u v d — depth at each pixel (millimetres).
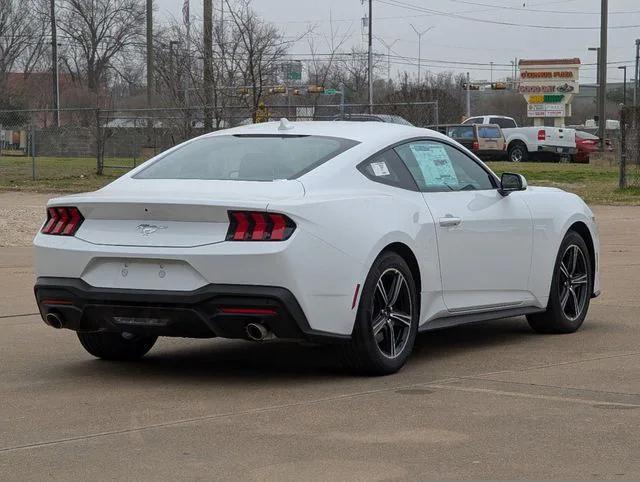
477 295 8070
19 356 8039
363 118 27891
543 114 66125
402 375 7230
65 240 7004
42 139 46312
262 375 7289
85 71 75688
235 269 6551
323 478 4934
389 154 7613
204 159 7535
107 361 7871
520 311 8500
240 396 6648
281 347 8398
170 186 7117
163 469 5098
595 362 7613
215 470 5070
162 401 6535
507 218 8266
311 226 6656
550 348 8227
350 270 6828
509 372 7289
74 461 5246
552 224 8719
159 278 6719
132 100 70312
